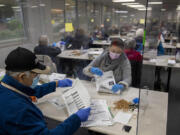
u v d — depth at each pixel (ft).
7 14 11.17
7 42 11.23
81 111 2.93
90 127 3.04
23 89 2.46
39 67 2.59
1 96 2.20
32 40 13.39
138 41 6.05
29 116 2.18
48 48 9.37
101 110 3.53
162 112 3.24
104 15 20.25
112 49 5.29
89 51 11.16
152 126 2.76
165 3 14.03
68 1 16.94
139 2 13.30
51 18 15.38
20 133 2.05
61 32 16.21
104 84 4.59
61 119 3.37
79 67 9.92
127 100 4.09
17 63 2.28
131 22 15.85
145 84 2.92
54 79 5.51
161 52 9.57
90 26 19.54
